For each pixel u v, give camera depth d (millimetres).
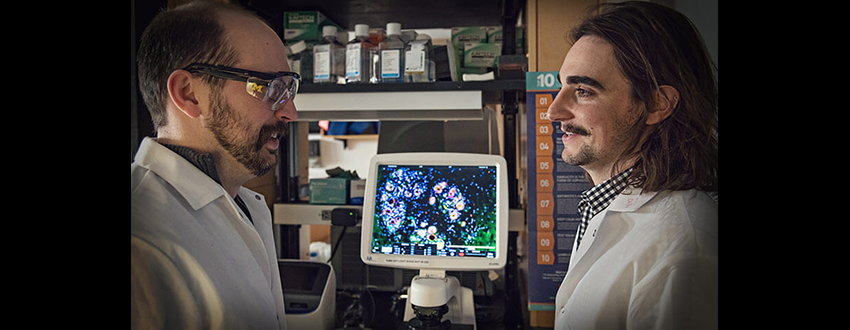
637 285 806
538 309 1333
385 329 1357
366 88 1400
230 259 886
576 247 1109
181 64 857
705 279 789
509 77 1444
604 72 954
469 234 1328
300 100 1436
